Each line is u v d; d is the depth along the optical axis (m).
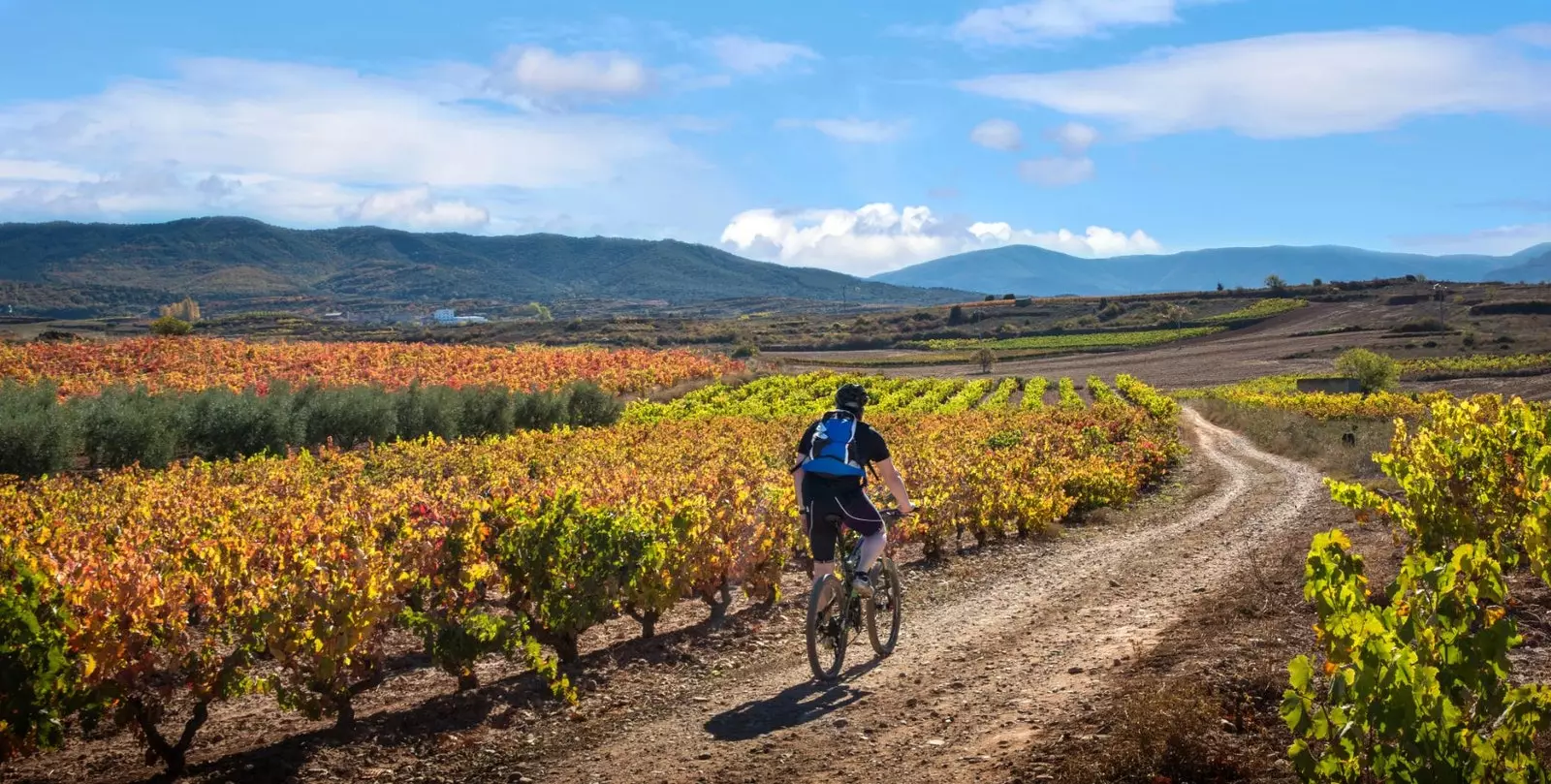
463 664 6.09
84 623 4.86
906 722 5.48
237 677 5.27
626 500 9.95
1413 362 79.81
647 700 6.34
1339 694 3.27
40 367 51.56
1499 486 7.19
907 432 29.08
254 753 5.36
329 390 41.19
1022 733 5.00
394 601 5.89
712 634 8.30
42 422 27.44
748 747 5.21
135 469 21.11
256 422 33.00
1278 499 18.06
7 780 5.12
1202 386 77.31
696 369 69.25
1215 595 8.47
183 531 9.77
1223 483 21.69
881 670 6.81
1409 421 35.06
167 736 5.95
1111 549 12.82
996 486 13.73
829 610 6.61
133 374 51.09
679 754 5.18
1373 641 3.14
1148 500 19.02
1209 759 4.21
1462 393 60.97
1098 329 144.75
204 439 32.59
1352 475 20.72
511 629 6.21
